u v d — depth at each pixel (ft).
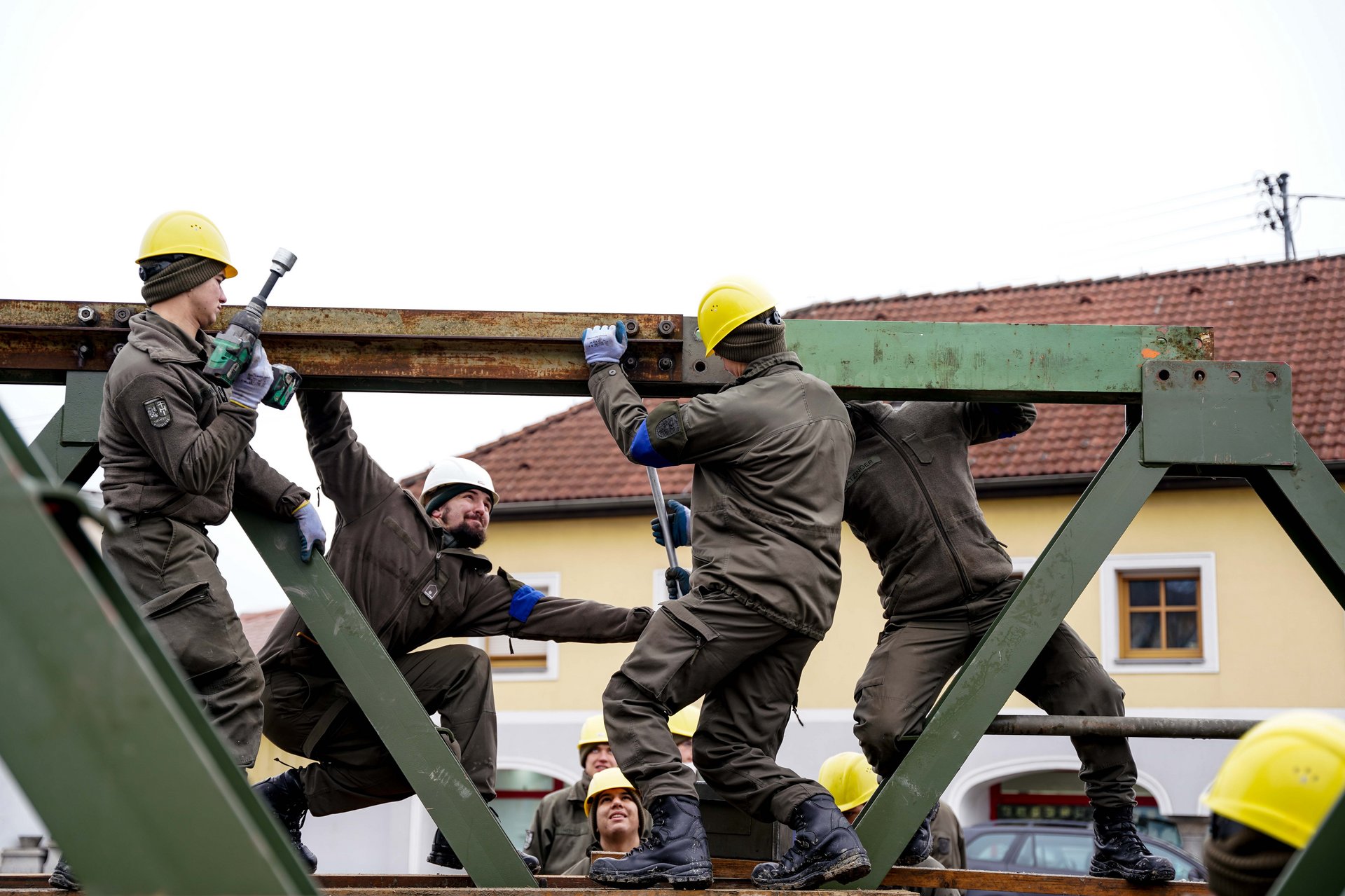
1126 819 14.32
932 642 14.42
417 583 15.23
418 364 13.75
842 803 19.15
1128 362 13.89
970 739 13.05
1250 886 6.86
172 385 11.96
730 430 12.34
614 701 12.29
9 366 13.43
